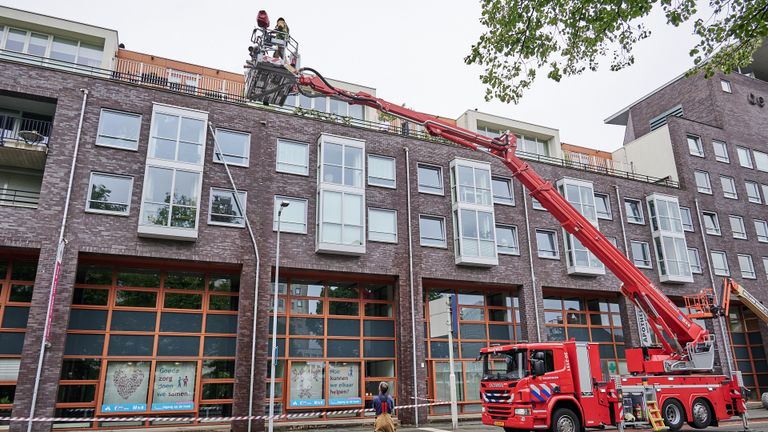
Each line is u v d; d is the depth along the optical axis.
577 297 28.84
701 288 31.56
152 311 19.41
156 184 19.39
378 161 24.27
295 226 21.64
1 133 19.88
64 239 17.84
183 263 19.81
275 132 22.36
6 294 18.12
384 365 22.50
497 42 12.44
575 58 12.51
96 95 19.70
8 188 20.31
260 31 11.83
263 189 21.31
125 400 18.25
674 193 33.00
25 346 16.45
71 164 18.59
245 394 18.83
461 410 23.72
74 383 17.77
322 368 21.30
